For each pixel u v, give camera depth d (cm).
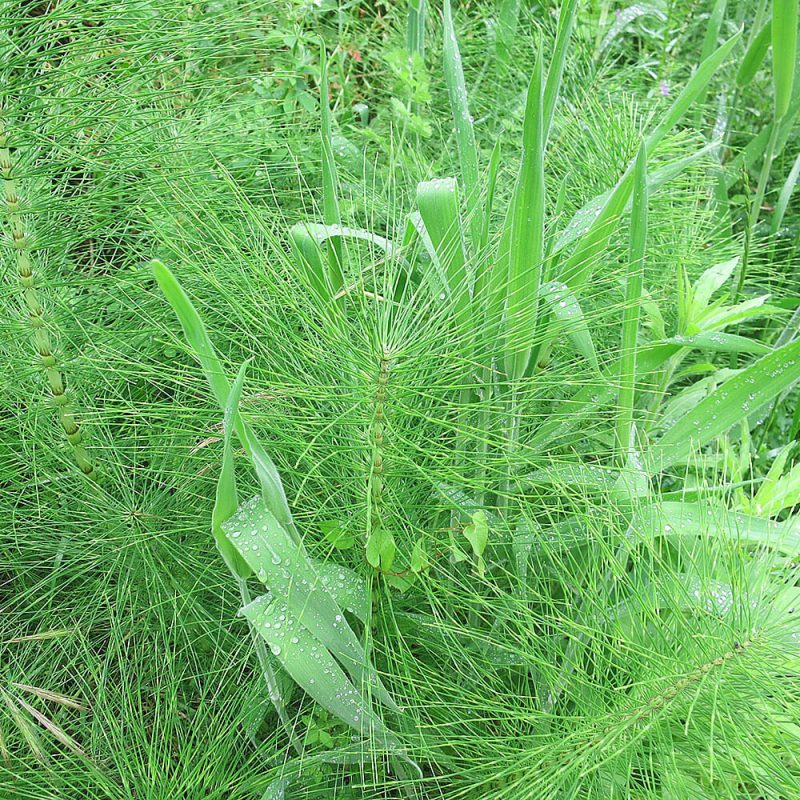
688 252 194
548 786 107
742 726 105
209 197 160
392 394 108
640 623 124
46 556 162
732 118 254
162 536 149
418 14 196
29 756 131
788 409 226
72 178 163
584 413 150
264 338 137
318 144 202
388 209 137
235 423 96
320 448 119
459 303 135
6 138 126
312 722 132
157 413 137
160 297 148
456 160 219
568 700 132
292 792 137
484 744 125
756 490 193
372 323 104
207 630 149
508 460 119
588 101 215
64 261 158
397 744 125
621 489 136
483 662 139
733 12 294
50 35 130
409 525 125
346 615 142
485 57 261
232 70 212
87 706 151
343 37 241
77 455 153
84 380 153
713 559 118
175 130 178
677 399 178
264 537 108
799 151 280
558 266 150
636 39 316
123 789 134
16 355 148
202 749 140
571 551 150
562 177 208
